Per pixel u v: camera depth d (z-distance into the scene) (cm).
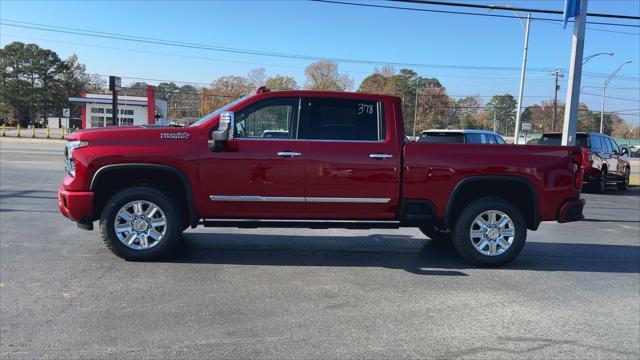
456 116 10969
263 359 360
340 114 613
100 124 5238
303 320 436
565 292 541
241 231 820
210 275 561
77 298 474
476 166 616
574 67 1276
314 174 596
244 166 589
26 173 1523
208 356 362
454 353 379
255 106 604
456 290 535
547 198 632
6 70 8838
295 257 658
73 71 9962
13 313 434
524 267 647
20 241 692
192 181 587
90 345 374
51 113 9356
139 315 436
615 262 690
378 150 605
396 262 648
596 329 435
